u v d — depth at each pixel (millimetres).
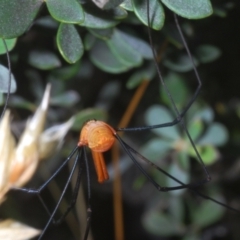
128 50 169
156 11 144
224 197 230
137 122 219
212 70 209
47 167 211
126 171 238
